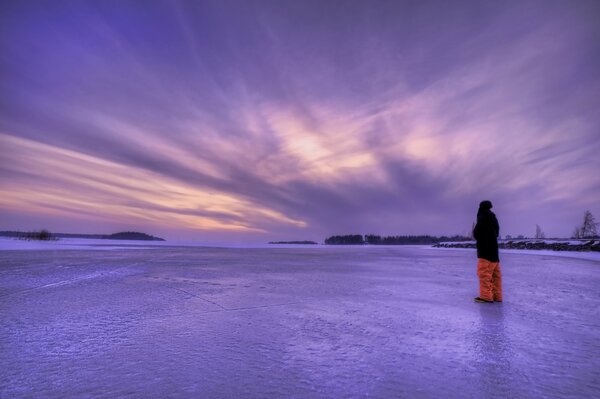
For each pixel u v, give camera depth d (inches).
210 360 106.4
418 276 356.2
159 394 82.7
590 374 96.5
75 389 85.2
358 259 682.8
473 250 1280.8
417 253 1039.0
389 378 93.1
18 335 133.0
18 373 95.2
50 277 314.2
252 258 666.8
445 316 169.5
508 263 543.8
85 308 184.1
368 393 84.0
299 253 968.9
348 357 110.0
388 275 364.8
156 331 139.8
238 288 259.8
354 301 209.0
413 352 115.0
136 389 85.4
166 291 242.5
